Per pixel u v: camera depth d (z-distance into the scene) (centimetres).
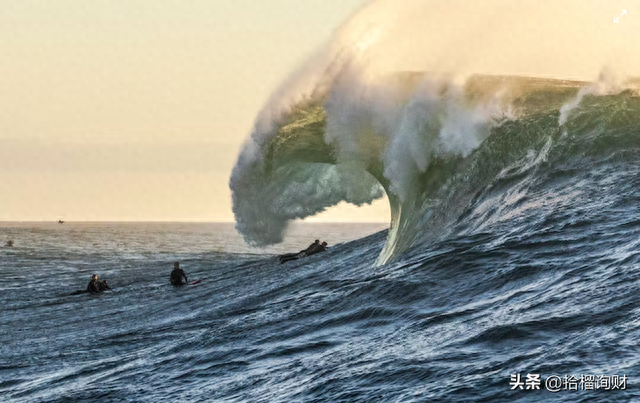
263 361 3322
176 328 5428
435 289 4009
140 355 4247
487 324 2992
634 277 3222
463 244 4812
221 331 4291
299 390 2616
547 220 4788
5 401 3619
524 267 3934
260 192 9088
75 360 4647
